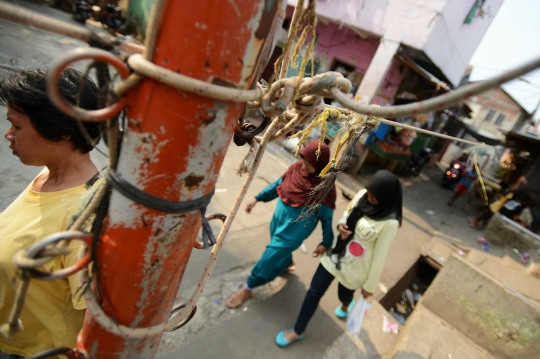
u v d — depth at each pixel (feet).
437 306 10.10
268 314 8.69
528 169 27.20
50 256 1.63
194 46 1.45
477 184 33.06
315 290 7.68
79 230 1.86
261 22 1.55
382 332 9.46
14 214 3.05
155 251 1.94
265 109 1.92
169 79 1.46
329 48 26.12
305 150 7.19
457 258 9.88
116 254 1.95
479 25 28.76
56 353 2.20
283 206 8.02
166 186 1.75
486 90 1.14
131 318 2.16
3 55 15.29
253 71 1.69
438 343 8.93
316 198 6.21
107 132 1.69
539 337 8.43
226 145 1.89
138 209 1.81
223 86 1.57
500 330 9.02
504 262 16.85
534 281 14.56
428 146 48.67
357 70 24.93
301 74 1.86
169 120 1.59
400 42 20.25
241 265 10.14
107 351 2.28
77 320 3.17
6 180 9.11
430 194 32.55
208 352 7.09
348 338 8.89
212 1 1.40
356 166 26.50
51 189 3.02
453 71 28.76
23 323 3.10
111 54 1.43
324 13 23.44
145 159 1.70
